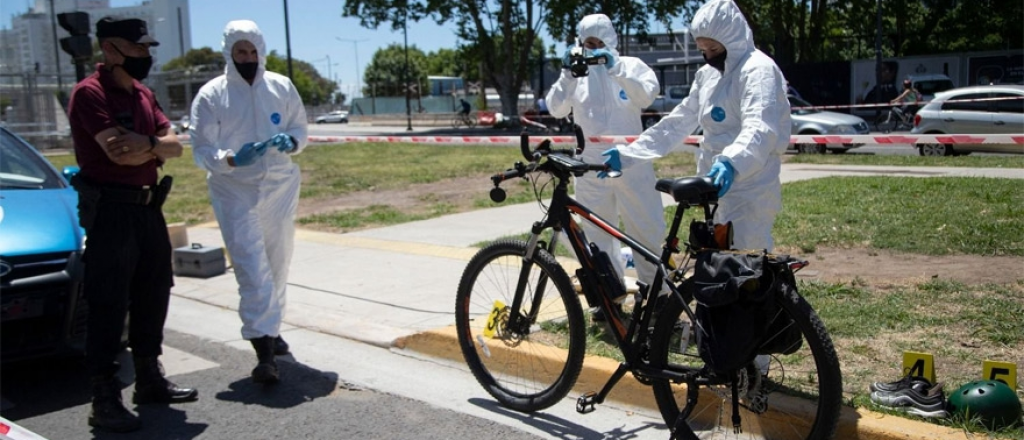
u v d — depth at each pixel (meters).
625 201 5.52
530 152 4.53
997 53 32.28
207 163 5.12
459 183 14.86
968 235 7.61
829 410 3.58
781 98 4.24
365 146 25.77
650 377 4.09
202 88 5.32
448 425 4.63
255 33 5.24
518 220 10.30
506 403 4.80
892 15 41.50
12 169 6.17
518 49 43.75
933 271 6.57
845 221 8.63
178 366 5.75
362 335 6.14
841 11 44.38
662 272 3.98
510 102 43.34
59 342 5.09
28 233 5.14
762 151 4.06
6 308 4.84
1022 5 39.97
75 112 4.50
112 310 4.56
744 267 3.56
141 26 4.57
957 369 4.58
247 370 5.64
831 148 18.92
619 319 4.30
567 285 4.49
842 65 34.97
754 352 3.65
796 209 9.49
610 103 5.73
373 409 4.89
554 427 4.55
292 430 4.62
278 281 5.70
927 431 3.86
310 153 23.33
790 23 40.94
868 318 5.46
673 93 32.56
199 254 8.29
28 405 5.07
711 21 4.29
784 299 3.61
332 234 10.05
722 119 4.43
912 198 9.80
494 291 5.01
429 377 5.41
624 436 4.39
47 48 23.33
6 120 27.72
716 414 4.29
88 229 4.54
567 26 40.34
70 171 6.45
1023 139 7.37
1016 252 6.97
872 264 6.93
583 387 4.95
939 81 31.56
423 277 7.66
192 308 7.30
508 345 4.77
